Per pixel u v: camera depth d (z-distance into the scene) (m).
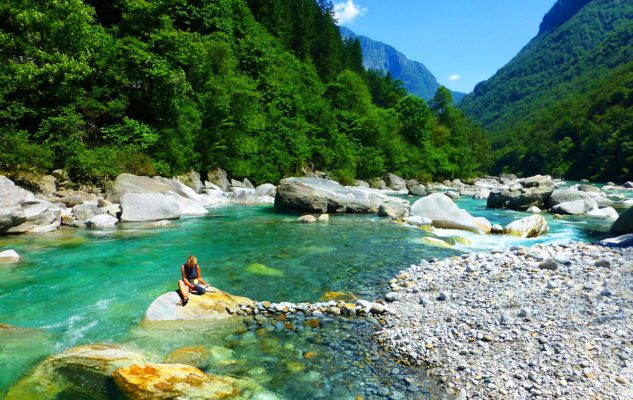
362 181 51.25
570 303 8.02
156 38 29.41
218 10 45.12
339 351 6.89
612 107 115.19
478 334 7.14
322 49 80.94
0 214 14.24
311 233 17.45
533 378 5.72
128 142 26.91
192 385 5.71
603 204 31.09
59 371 5.98
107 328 7.61
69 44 23.84
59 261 11.91
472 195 44.03
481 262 11.70
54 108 23.19
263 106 44.38
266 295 9.68
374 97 107.19
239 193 28.31
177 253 13.34
